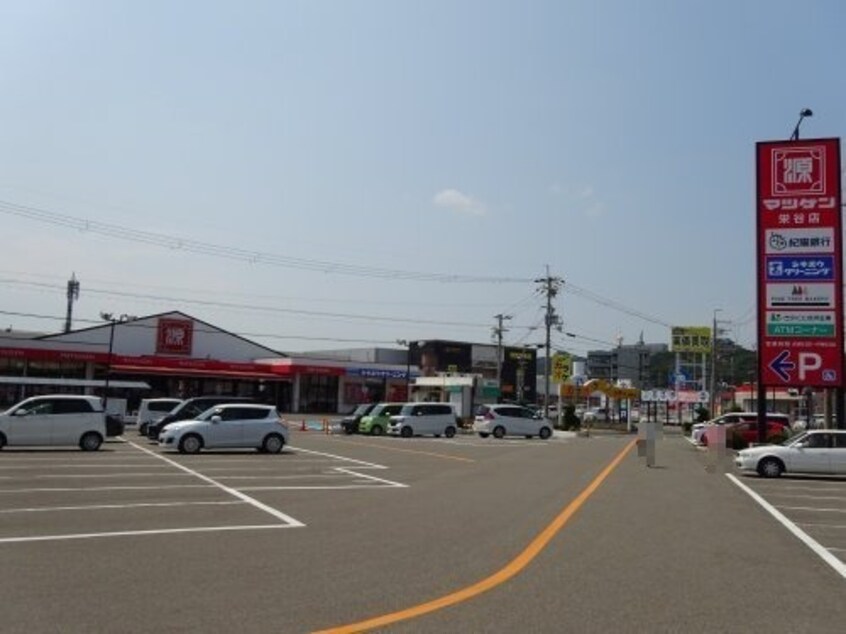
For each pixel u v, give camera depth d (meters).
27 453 29.34
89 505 15.89
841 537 14.11
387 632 7.26
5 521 13.66
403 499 17.83
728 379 110.19
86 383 55.88
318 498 17.84
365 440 45.88
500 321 90.25
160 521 13.95
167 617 7.66
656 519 15.38
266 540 12.13
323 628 7.34
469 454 35.22
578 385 83.75
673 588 9.38
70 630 7.18
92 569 9.84
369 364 83.62
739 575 10.32
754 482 24.92
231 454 31.61
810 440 26.84
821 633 7.66
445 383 82.19
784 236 33.16
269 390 79.06
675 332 92.81
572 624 7.67
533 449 40.34
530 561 10.74
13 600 8.27
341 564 10.36
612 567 10.51
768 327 32.97
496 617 7.86
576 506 16.95
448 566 10.32
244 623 7.48
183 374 72.25
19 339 65.25
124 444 36.31
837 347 32.34
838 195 32.78
